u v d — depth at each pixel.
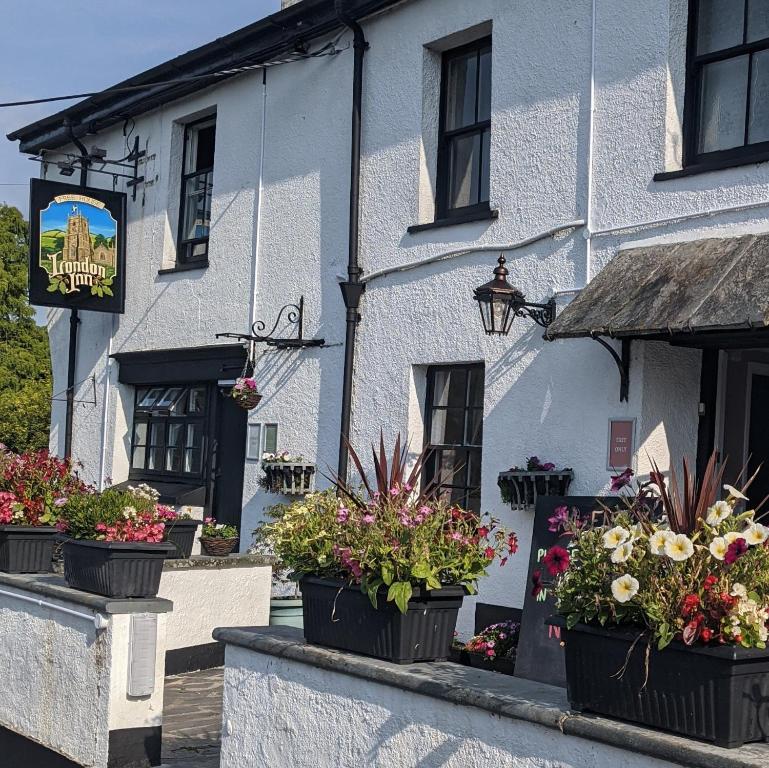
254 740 5.46
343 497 5.52
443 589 4.91
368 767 4.75
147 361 13.05
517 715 4.06
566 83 8.22
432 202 9.51
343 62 10.37
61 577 7.47
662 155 7.53
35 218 12.55
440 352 9.06
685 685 3.61
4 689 7.57
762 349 7.72
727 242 6.99
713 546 3.69
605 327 6.83
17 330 29.89
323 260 10.45
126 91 12.83
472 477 8.96
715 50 7.55
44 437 20.97
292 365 10.72
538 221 8.35
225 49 11.48
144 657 6.42
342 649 5.10
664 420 7.50
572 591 3.96
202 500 12.12
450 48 9.53
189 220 12.73
